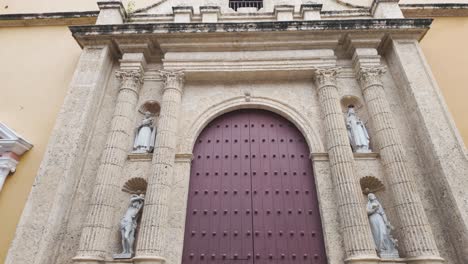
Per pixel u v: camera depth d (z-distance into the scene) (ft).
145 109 28.96
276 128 28.19
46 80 30.81
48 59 32.35
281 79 29.68
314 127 26.58
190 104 28.35
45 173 22.47
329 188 23.68
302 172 25.84
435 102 25.09
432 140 23.22
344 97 28.14
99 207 21.81
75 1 39.19
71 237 21.89
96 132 26.53
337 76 29.22
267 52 29.68
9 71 31.53
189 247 22.74
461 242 19.95
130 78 28.09
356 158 24.85
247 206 24.35
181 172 24.67
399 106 27.22
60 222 21.68
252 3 36.68
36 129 27.99
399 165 22.85
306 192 24.84
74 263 19.71
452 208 20.85
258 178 25.59
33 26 35.19
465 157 22.36
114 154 24.17
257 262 22.16
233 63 28.99
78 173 23.98
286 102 28.27
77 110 25.27
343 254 21.08
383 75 29.01
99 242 20.79
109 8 31.86
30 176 25.86
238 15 32.94
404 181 22.13
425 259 19.13
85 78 27.07
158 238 20.94
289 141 27.45
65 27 35.01
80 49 33.01
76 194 23.49
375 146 25.39
